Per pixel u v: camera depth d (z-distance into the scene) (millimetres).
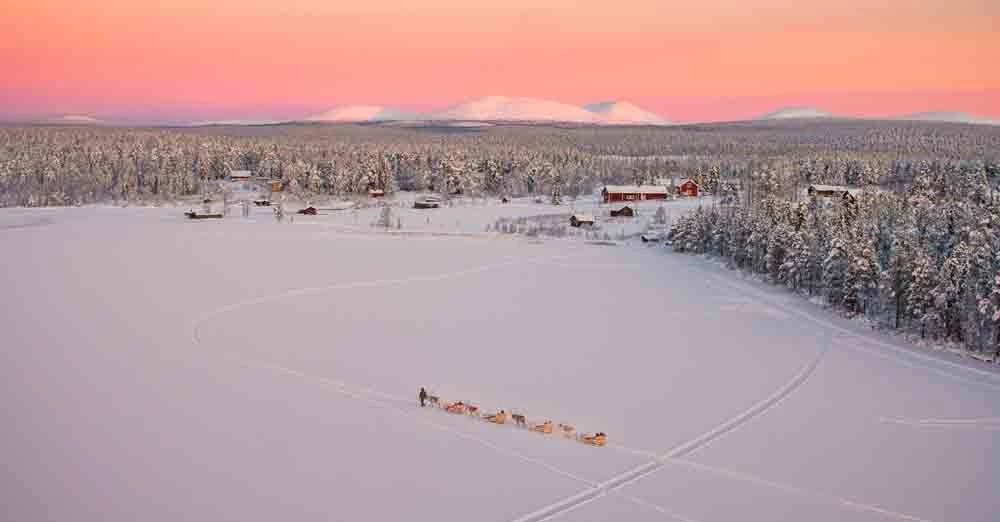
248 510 38656
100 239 142500
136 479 41875
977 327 78625
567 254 140500
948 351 76812
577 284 110688
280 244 143375
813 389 62906
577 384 62094
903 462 47719
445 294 100938
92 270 110000
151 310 85688
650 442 49438
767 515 39531
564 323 85062
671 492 41844
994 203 118625
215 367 63625
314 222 179000
